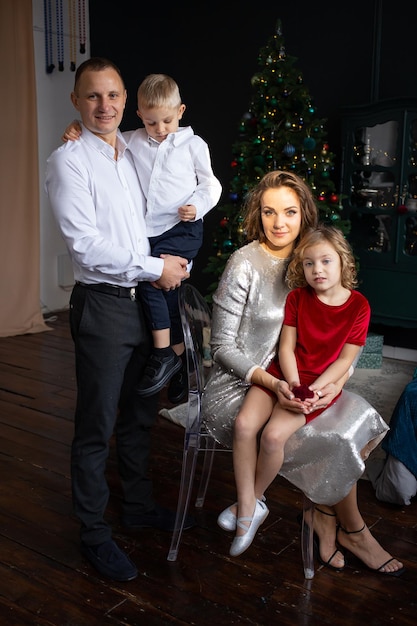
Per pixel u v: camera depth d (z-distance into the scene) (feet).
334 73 16.43
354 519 8.13
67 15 19.42
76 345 7.98
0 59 17.15
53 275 20.20
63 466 10.72
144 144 9.30
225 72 17.92
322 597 7.73
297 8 16.62
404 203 14.80
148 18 18.93
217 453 11.28
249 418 7.66
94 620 7.32
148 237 9.03
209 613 7.44
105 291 7.77
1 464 10.75
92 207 7.58
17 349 16.63
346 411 7.80
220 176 18.61
